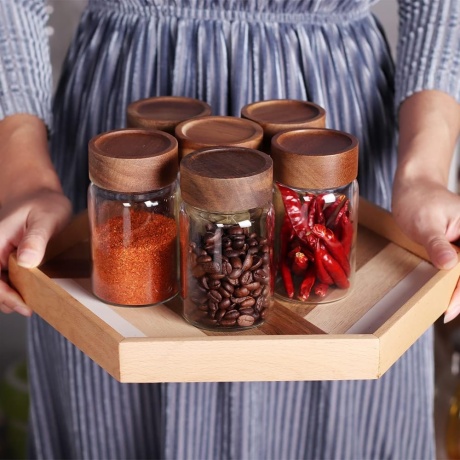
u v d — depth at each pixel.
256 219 0.89
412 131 1.13
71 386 1.25
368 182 1.24
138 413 1.26
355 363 0.84
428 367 1.33
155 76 1.15
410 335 0.89
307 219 0.93
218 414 1.22
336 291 0.97
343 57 1.17
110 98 1.17
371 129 1.22
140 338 0.83
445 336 1.71
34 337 1.31
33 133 1.15
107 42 1.16
